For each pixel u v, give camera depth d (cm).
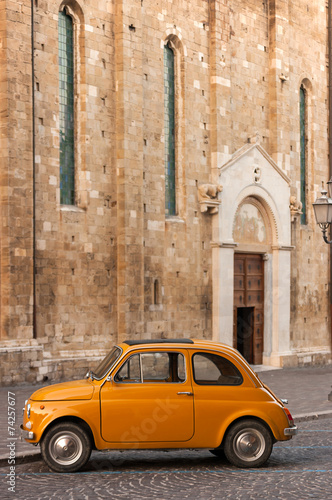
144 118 3133
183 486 1323
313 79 4178
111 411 1412
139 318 3025
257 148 3631
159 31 3219
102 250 2956
